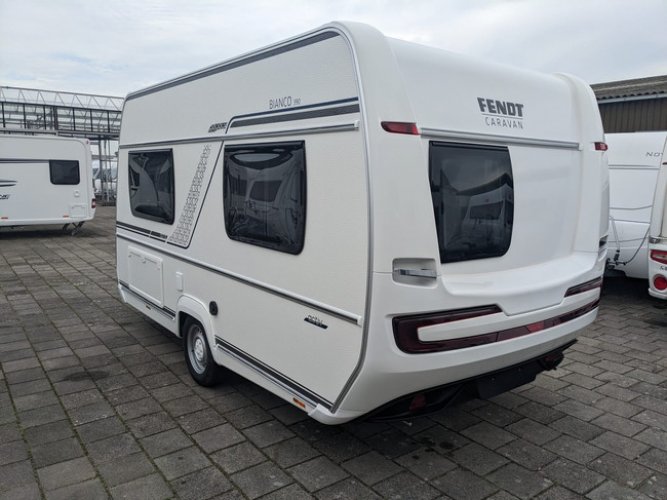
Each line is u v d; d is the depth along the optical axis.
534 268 3.25
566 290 3.16
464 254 2.90
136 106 5.05
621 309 6.58
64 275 8.62
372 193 2.40
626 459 3.16
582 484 2.91
